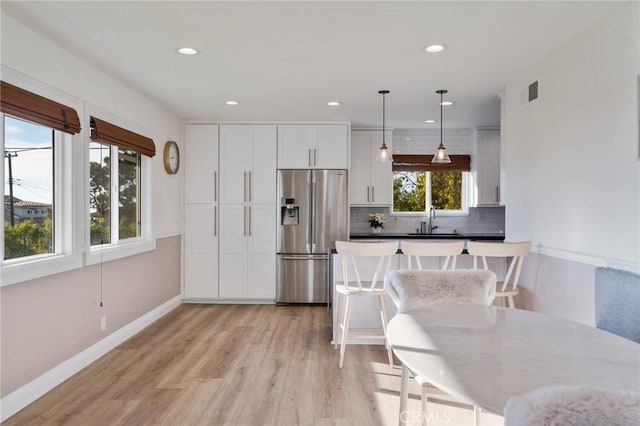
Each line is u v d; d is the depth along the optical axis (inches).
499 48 121.0
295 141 223.9
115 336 149.8
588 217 107.2
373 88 163.0
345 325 131.2
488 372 46.6
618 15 96.1
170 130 206.7
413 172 261.0
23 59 104.3
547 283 126.8
